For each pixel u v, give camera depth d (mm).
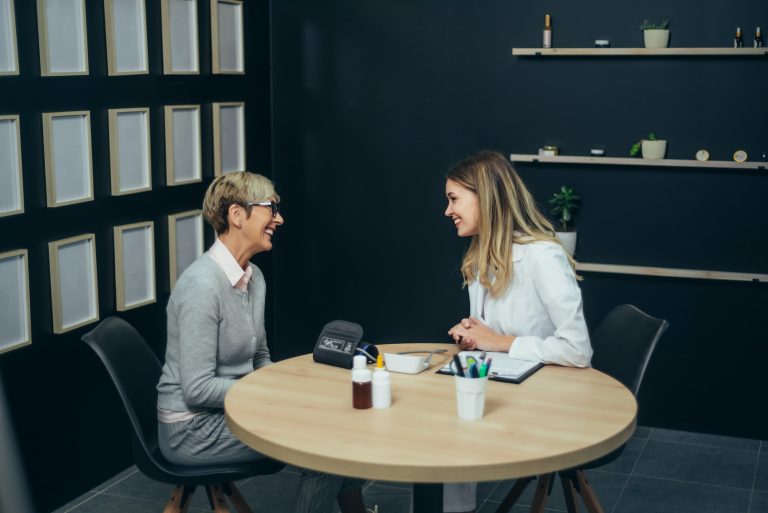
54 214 3131
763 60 3781
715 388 4051
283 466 2500
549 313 2559
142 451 2350
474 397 1967
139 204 3580
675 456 3793
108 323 2496
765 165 3750
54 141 3080
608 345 2781
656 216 4023
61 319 3166
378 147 4445
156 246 3705
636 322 2680
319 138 4531
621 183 4055
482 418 1996
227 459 2445
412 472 1704
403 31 4309
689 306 4039
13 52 2859
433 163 4359
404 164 4414
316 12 4434
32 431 3098
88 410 3387
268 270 4684
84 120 3219
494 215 2635
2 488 730
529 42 4105
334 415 2020
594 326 4199
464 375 1985
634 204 4051
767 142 3824
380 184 4473
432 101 4312
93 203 3320
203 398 2395
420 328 4520
